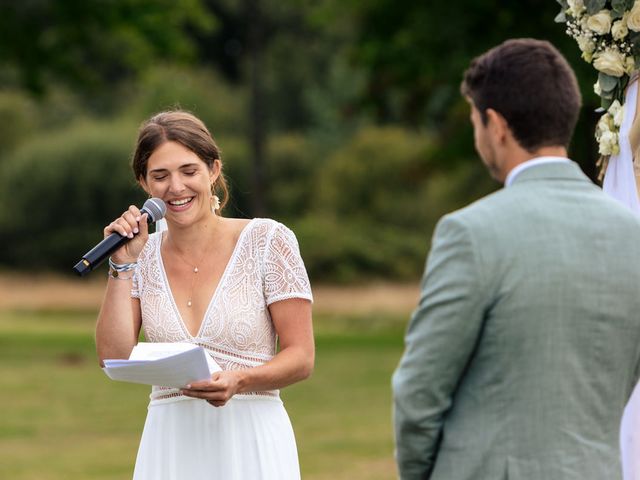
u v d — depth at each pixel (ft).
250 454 22.75
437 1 105.60
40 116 265.75
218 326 22.88
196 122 23.35
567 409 16.69
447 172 132.77
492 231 16.84
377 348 118.21
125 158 239.71
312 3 156.04
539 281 16.63
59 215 238.07
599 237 17.04
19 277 224.12
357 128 258.78
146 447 23.12
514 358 16.71
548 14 99.09
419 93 125.18
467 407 17.06
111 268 22.68
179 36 127.24
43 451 54.80
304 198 245.24
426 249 224.94
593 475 16.67
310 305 23.36
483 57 17.79
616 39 24.48
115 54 129.49
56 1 118.32
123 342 22.58
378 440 57.11
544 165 17.47
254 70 208.64
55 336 131.23
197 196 23.00
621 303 16.94
